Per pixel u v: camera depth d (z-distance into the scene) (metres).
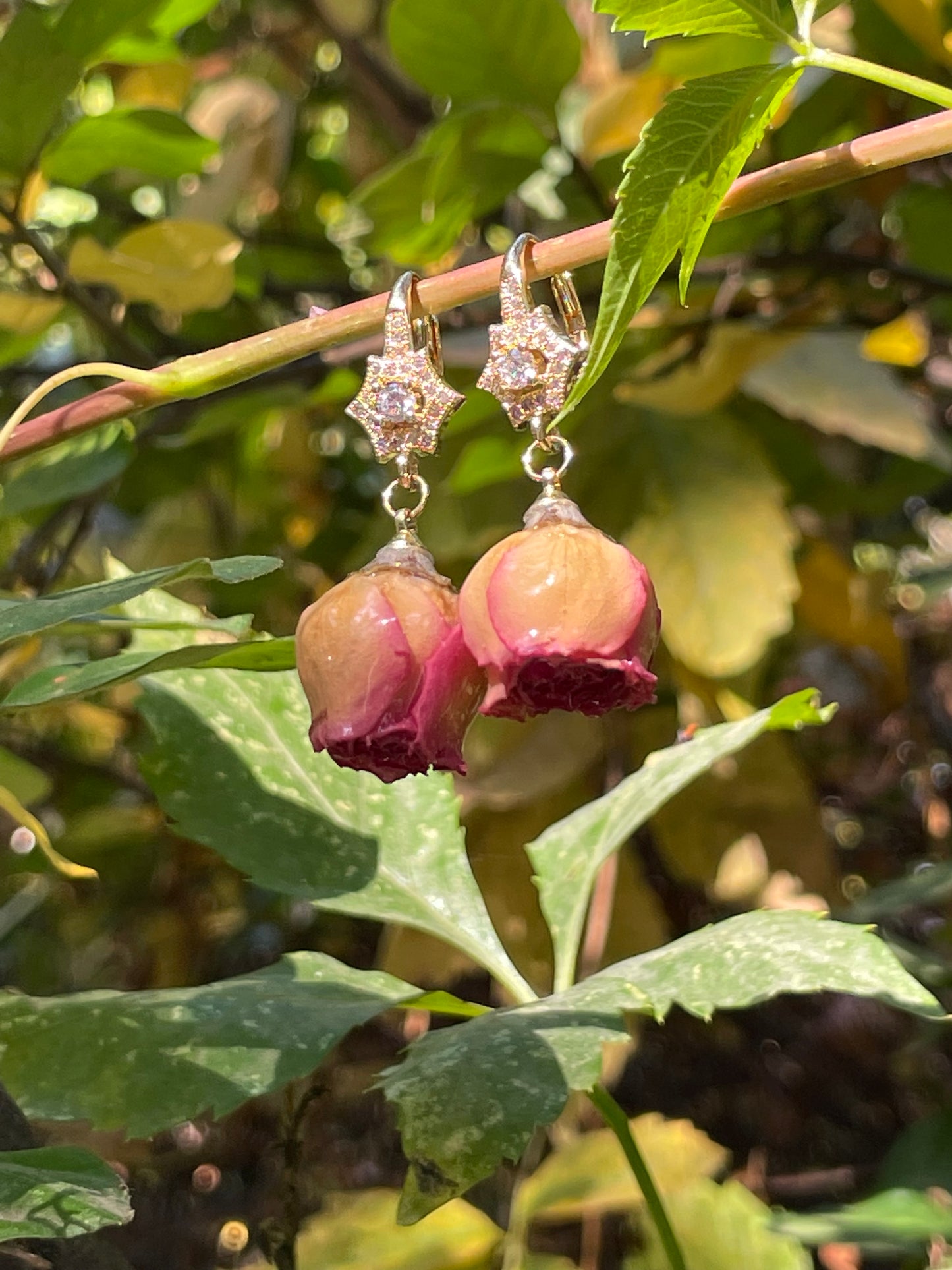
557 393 0.22
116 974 0.61
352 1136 0.54
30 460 0.34
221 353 0.23
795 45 0.21
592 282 0.38
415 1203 0.22
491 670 0.21
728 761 0.39
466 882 0.27
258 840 0.27
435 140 0.34
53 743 0.57
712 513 0.35
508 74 0.33
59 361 0.52
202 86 0.52
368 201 0.36
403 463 0.22
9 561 0.43
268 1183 0.54
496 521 0.37
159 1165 0.55
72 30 0.30
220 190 0.45
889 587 0.46
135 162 0.35
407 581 0.21
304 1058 0.24
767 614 0.34
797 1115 0.55
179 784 0.27
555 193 0.41
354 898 0.26
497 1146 0.22
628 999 0.23
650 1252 0.32
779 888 0.39
